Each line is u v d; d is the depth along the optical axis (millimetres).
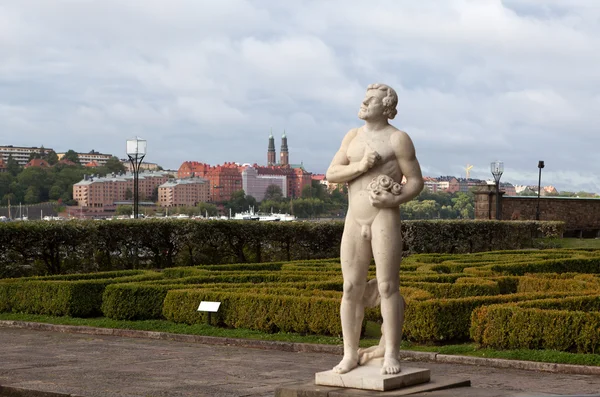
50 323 17453
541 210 58906
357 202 9164
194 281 19781
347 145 9414
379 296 9281
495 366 12430
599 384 10805
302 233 34875
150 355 13602
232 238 33062
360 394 8500
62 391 10164
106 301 17703
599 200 60438
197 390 10258
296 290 16438
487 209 56812
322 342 14344
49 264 27500
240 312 15859
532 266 25422
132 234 29844
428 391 8703
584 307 14531
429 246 40500
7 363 12680
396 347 9086
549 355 12453
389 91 9234
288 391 8922
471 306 14359
